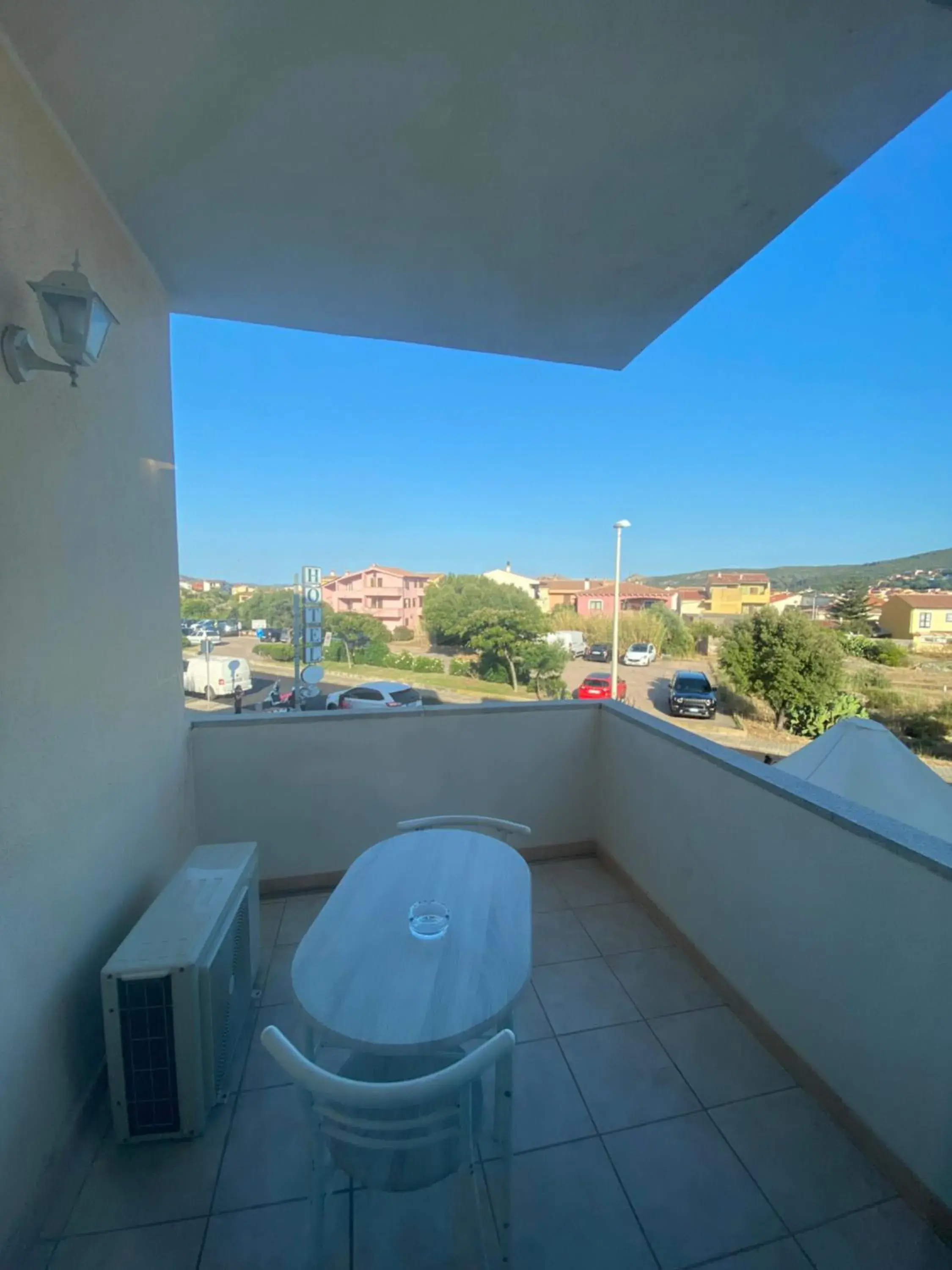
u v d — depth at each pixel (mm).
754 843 1785
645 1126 1437
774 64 1198
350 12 1063
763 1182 1286
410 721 2762
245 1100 1523
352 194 1646
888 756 2369
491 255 1970
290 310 2391
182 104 1301
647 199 1674
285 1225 1188
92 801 1533
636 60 1186
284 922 2434
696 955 2102
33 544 1246
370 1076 1158
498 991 1043
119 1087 1344
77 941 1426
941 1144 1164
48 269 1326
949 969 1148
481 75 1224
